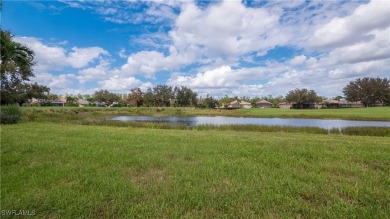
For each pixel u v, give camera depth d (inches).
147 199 135.3
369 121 1262.3
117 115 1990.7
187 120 1455.5
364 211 119.3
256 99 5000.0
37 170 187.6
